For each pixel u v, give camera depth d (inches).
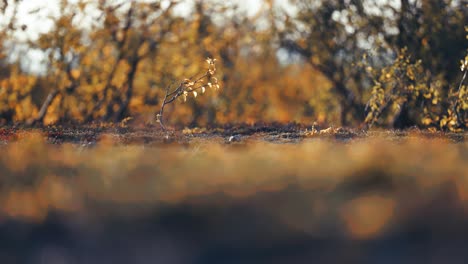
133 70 936.9
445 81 862.5
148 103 944.3
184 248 167.6
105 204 193.8
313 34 978.1
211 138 529.3
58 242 177.3
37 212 192.7
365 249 166.9
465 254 164.4
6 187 228.4
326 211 187.3
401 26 909.2
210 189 206.2
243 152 346.9
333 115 969.5
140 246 170.1
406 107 793.6
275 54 1027.3
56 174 253.3
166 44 959.6
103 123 764.0
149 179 228.4
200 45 982.4
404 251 166.2
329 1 961.5
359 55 921.5
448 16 897.5
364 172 225.9
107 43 925.8
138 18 936.3
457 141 503.2
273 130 631.8
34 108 888.3
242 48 1026.1
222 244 168.6
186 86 631.2
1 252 174.7
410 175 231.3
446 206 191.5
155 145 463.2
